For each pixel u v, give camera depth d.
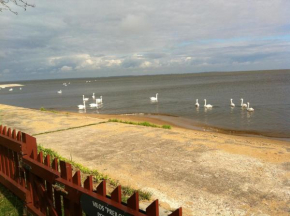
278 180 4.30
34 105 40.50
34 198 3.30
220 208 3.54
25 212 3.44
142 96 49.22
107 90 76.81
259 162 5.10
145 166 5.05
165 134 7.49
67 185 2.56
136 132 7.80
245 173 4.61
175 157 5.50
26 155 3.36
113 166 5.09
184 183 4.30
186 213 3.44
